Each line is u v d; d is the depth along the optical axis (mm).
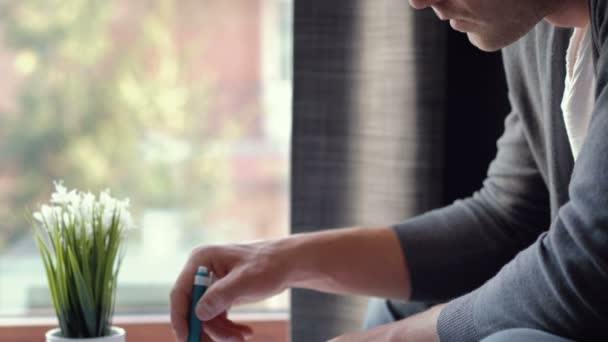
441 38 1637
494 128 1723
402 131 1648
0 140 2100
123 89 2129
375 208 1663
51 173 2113
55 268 1244
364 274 1223
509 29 1009
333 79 1661
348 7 1655
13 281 2037
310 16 1655
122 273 2055
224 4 2160
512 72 1243
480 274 1247
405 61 1640
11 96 2102
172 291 1156
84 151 2123
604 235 823
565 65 1109
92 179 2123
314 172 1675
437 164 1648
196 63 2156
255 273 1151
